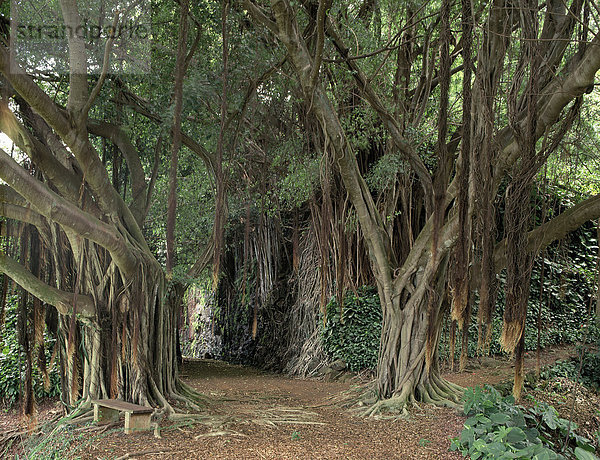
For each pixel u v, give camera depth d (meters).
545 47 5.52
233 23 6.65
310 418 6.78
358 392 8.43
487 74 4.93
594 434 6.78
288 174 8.76
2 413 7.50
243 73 6.73
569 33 5.53
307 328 11.94
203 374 12.20
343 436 5.91
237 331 15.18
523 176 4.47
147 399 6.55
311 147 8.76
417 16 8.32
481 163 4.89
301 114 8.59
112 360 6.32
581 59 5.46
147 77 6.87
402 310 7.87
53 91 7.41
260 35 6.74
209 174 8.41
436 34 8.95
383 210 9.42
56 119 5.22
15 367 7.75
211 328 17.03
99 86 5.51
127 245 6.55
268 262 13.59
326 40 6.76
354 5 8.45
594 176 10.98
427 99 8.78
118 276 6.55
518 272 4.38
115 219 6.69
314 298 11.83
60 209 4.91
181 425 6.00
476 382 8.58
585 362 9.20
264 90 7.98
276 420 6.52
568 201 10.42
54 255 6.59
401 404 7.20
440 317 7.90
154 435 5.52
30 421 6.05
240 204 10.95
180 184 9.87
